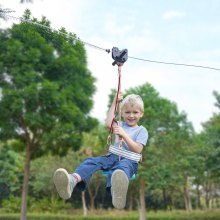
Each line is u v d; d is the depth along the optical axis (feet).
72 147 78.43
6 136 75.72
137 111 16.78
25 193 77.77
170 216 106.93
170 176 99.14
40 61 63.36
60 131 73.36
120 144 16.21
